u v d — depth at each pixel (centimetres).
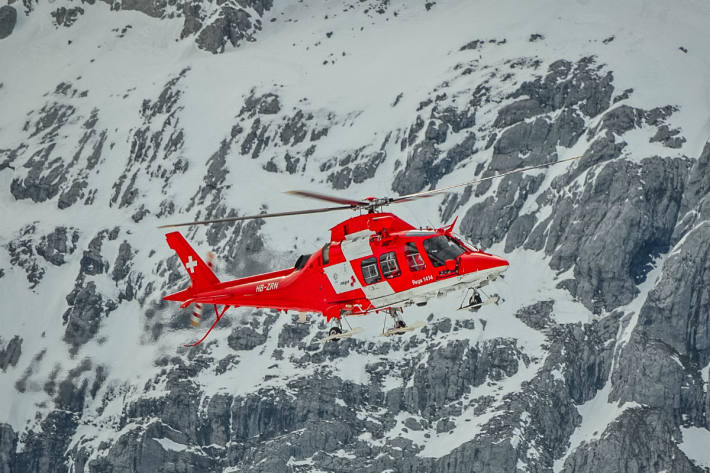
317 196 15550
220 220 14575
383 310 16150
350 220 16212
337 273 16175
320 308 16400
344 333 16038
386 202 15875
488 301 15475
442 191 15312
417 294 15738
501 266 15338
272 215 14900
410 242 15675
